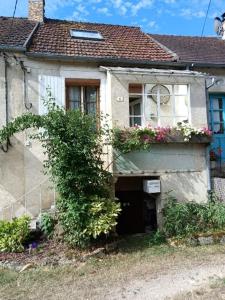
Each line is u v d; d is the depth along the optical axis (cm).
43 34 1267
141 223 1216
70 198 925
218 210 1035
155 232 1099
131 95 1127
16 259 873
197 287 685
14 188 1058
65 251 909
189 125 1127
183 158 1138
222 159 1266
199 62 1225
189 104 1142
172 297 644
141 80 1105
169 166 1122
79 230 909
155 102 1148
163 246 972
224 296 632
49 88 1089
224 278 721
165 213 1078
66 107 1136
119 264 842
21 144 1072
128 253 921
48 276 784
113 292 686
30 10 1435
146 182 1108
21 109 1077
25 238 957
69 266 844
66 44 1218
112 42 1329
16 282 757
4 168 1054
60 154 913
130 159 1082
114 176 1059
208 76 1198
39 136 980
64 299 664
